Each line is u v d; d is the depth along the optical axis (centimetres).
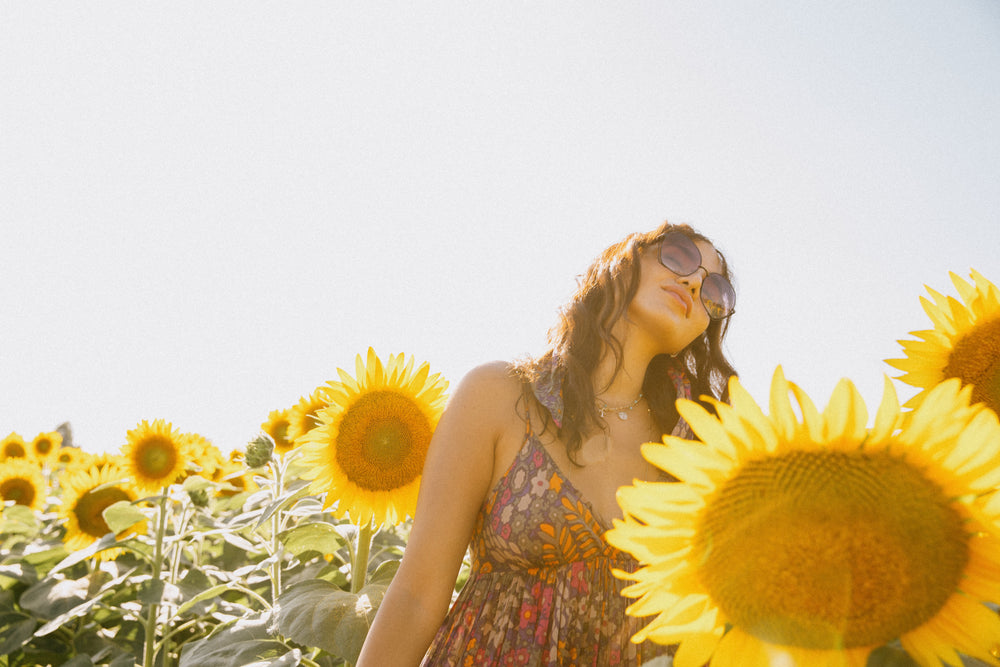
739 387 77
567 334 201
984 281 114
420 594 169
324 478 251
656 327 198
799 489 74
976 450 72
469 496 178
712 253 217
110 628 390
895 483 73
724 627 78
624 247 209
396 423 249
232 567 444
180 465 425
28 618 387
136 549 352
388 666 163
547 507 170
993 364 110
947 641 72
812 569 73
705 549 77
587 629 163
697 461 79
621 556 170
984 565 71
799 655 75
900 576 71
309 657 263
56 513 554
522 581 173
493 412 183
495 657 166
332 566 337
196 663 244
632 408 201
